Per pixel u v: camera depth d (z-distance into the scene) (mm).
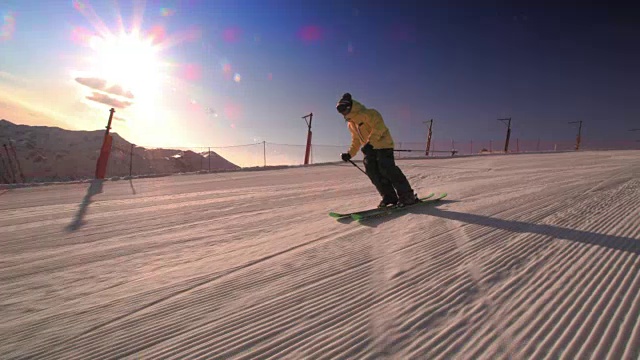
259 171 15523
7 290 2504
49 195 8102
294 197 6812
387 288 2062
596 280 1936
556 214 3531
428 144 40312
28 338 1801
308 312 1859
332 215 4266
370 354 1439
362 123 4328
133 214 5488
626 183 5414
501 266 2238
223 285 2354
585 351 1340
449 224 3434
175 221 4848
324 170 14688
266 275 2477
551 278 2004
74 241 3889
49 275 2795
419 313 1734
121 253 3350
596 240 2607
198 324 1831
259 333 1691
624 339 1392
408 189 4473
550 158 16672
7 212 5887
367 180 9781
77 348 1679
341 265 2539
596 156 16844
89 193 8391
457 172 10914
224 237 3814
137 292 2340
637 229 2814
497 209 3986
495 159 18281
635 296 1723
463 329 1560
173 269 2795
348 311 1829
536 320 1580
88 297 2309
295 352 1504
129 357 1572
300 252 2975
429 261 2443
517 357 1335
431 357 1380
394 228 3516
